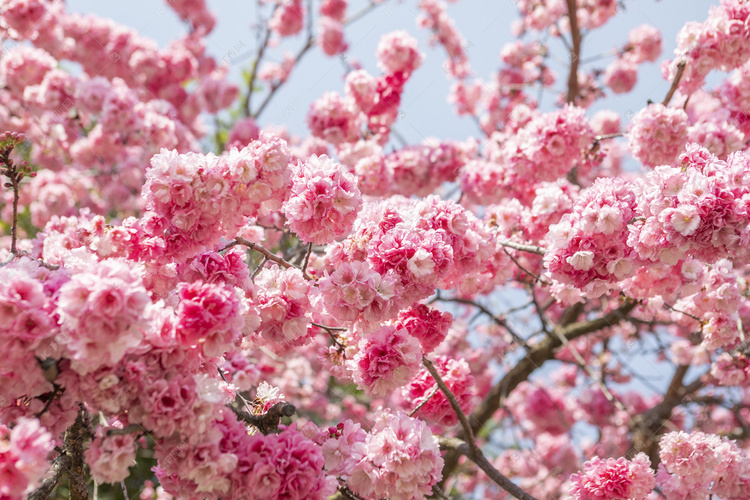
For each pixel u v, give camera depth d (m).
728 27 4.28
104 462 2.42
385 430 2.91
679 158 3.21
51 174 6.72
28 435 2.32
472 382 4.13
